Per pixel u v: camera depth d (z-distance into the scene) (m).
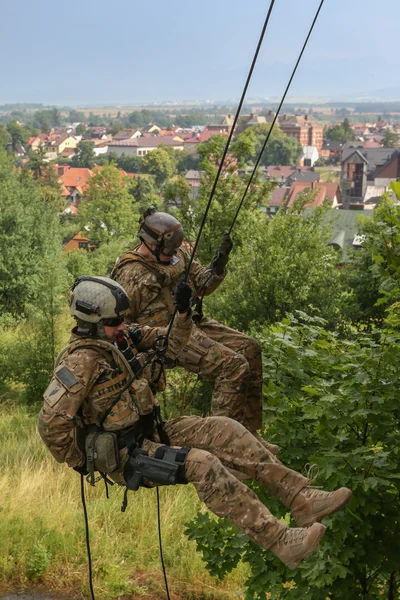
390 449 5.49
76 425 3.68
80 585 7.71
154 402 3.77
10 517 8.59
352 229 59.91
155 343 3.92
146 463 3.57
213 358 4.26
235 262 16.77
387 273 6.31
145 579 8.06
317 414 5.23
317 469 5.24
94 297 3.64
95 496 9.88
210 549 6.02
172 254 4.30
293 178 190.75
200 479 3.48
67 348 3.71
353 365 5.29
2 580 7.68
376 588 6.18
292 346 5.82
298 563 3.38
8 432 14.34
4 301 32.22
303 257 15.59
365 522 5.32
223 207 20.44
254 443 3.65
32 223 33.06
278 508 5.69
